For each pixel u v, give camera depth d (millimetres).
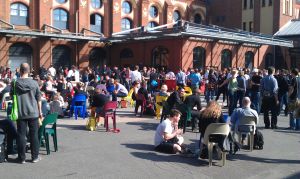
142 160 9266
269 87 14062
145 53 36656
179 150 9945
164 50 34938
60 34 35125
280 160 9602
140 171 8328
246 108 10602
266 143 11664
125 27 43125
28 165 8531
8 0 34750
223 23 51812
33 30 35031
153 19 45219
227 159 9562
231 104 16875
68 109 16375
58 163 8758
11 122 9094
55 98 15695
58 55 37812
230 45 38188
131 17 43500
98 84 19375
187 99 12992
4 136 8773
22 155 8656
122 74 26062
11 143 9086
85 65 39094
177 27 31438
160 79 25812
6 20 34562
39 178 7609
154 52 35938
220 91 20688
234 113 10656
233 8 50781
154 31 33188
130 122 15125
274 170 8688
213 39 35500
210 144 8844
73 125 14023
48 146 9547
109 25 41781
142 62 36906
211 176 8094
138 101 17062
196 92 13219
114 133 12633
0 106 17625
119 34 37375
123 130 13258
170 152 10008
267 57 43156
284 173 8461
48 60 36688
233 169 8672
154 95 18000
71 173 8016
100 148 10383
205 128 9195
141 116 16812
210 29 33250
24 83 8430
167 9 46375
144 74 27828
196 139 12000
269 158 9789
